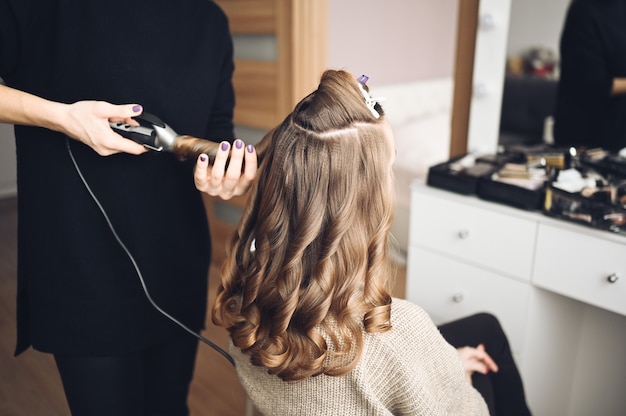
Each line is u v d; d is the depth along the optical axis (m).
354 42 3.45
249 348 0.74
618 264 1.11
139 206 0.96
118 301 0.97
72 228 0.92
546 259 1.23
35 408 1.58
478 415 0.84
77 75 0.88
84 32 0.87
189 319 1.12
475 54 1.63
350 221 0.66
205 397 1.63
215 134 1.11
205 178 0.79
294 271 0.68
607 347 1.39
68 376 0.99
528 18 1.49
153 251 1.00
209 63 1.02
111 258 0.95
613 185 1.20
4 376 1.73
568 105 1.48
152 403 1.17
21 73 0.88
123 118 0.81
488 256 1.35
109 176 0.92
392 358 0.69
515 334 1.34
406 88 3.61
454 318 1.47
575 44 1.42
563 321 1.39
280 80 2.07
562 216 1.18
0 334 1.95
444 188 1.40
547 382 1.45
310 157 0.65
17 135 0.91
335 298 0.69
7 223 2.60
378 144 0.67
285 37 2.00
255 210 0.74
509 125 1.62
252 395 0.80
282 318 0.69
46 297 0.94
